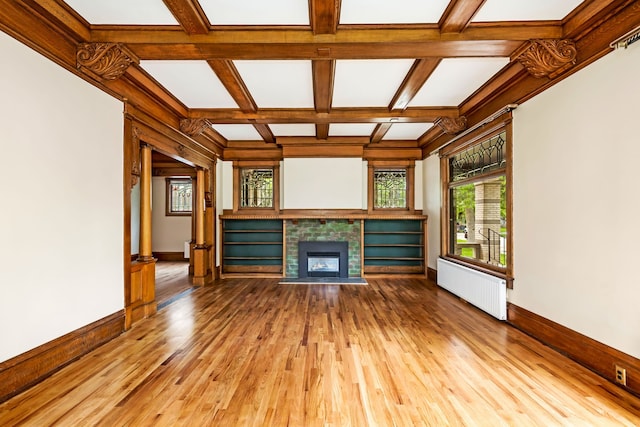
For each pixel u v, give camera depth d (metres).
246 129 5.99
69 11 2.51
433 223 6.46
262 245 7.15
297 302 4.91
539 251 3.25
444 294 5.41
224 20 2.63
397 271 6.98
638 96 2.20
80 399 2.24
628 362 2.30
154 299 4.38
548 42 2.69
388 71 3.57
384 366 2.74
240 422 1.99
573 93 2.78
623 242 2.33
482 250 4.71
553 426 1.95
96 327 3.14
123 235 3.60
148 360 2.86
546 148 3.12
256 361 2.84
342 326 3.79
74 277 2.86
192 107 4.68
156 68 3.46
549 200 3.09
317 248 6.88
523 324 3.52
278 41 2.76
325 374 2.60
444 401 2.21
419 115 4.77
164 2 2.33
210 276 6.52
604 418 2.02
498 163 4.25
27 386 2.37
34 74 2.44
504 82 3.61
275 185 7.13
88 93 3.04
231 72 3.44
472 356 2.93
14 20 2.26
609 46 2.35
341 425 1.96
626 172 2.30
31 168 2.42
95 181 3.14
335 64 3.40
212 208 6.59
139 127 3.94
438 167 6.14
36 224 2.46
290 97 4.32
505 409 2.12
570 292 2.83
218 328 3.72
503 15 2.58
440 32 2.72
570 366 2.71
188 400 2.23
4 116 2.21
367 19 2.62
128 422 1.99
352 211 6.84
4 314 2.21
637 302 2.23
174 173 9.19
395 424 1.97
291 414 2.07
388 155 7.04
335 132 6.37
